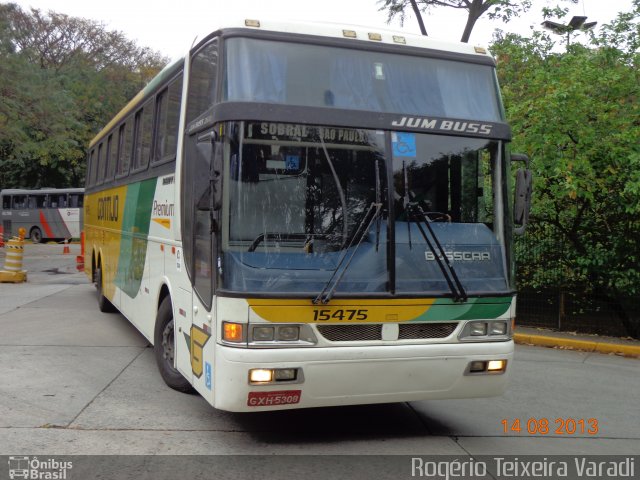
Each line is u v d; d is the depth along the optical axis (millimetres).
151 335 7719
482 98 5926
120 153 10125
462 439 5891
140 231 8398
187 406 6516
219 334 5023
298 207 5156
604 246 11961
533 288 12391
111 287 10758
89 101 43844
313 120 5270
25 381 7309
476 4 22578
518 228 5809
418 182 5480
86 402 6555
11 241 18016
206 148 5328
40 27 46094
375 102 5535
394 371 5234
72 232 41781
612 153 10727
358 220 5254
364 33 5734
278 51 5461
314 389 5074
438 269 5391
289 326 4980
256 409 5020
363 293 5117
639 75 11398
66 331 10430
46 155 35125
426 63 5832
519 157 6203
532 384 8203
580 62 11336
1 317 11766
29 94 30406
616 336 11578
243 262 5008
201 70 5996
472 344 5445
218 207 4988
